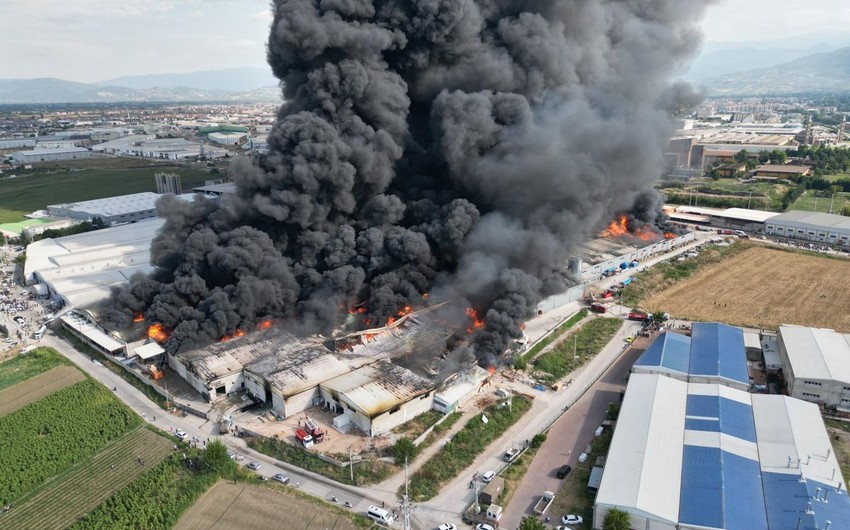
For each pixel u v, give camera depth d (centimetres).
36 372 8569
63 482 6222
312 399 7575
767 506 5312
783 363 8131
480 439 6844
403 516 5622
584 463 6388
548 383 8138
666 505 5256
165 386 8144
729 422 6488
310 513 5678
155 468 6350
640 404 6819
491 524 5494
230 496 5944
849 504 5341
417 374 8000
